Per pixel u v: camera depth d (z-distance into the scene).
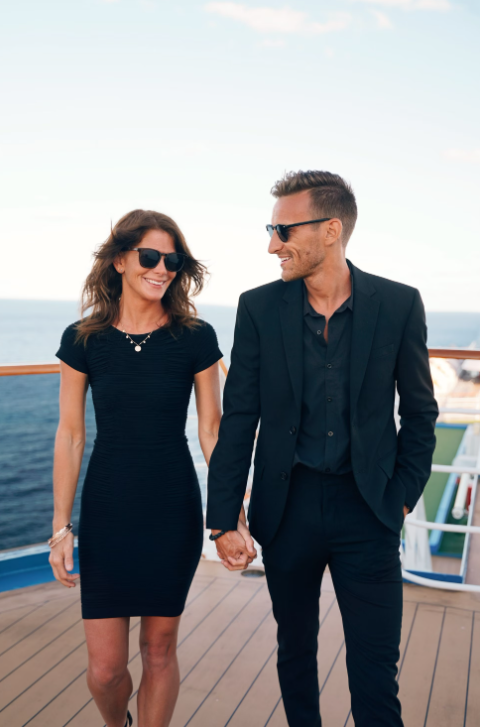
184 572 1.70
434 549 6.27
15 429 31.66
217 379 1.83
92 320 1.73
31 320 113.00
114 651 1.67
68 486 1.74
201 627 2.67
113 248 1.67
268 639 2.56
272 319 1.56
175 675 1.74
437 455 8.29
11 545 21.88
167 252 1.68
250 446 1.65
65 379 1.77
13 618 2.76
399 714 1.49
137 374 1.69
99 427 1.74
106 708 1.72
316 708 1.71
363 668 1.49
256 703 2.13
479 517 4.87
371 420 1.52
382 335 1.51
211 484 1.64
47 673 2.32
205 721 2.03
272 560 1.60
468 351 2.82
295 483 1.56
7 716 2.06
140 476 1.68
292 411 1.53
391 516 1.51
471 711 2.08
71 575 1.69
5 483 27.22
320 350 1.52
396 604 1.52
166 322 1.75
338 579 1.56
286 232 1.48
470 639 2.56
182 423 1.76
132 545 1.66
